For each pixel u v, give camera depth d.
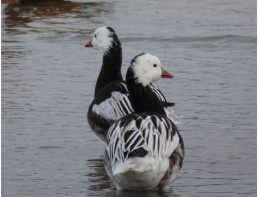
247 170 11.62
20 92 16.30
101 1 28.95
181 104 15.36
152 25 23.73
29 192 10.79
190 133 13.50
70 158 12.37
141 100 11.31
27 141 13.16
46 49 20.50
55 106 15.30
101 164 12.09
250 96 15.91
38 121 14.31
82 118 14.56
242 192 10.70
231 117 14.46
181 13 26.05
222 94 16.08
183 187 10.91
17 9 27.14
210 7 27.23
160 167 9.85
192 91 16.33
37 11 26.73
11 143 13.05
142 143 9.77
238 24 23.73
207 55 19.67
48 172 11.68
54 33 22.59
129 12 26.38
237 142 12.99
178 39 21.50
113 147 10.09
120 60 13.77
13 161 12.16
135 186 10.27
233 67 18.39
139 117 10.28
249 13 25.88
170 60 19.11
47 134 13.56
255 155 12.33
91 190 10.89
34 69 18.27
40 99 15.77
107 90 12.77
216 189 10.81
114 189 10.92
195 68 18.30
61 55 19.81
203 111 14.86
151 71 11.30
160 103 11.42
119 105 12.45
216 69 18.19
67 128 13.94
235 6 27.36
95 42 13.81
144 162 9.62
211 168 11.73
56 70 18.22
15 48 20.56
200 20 24.59
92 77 17.62
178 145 10.45
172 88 16.58
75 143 13.13
